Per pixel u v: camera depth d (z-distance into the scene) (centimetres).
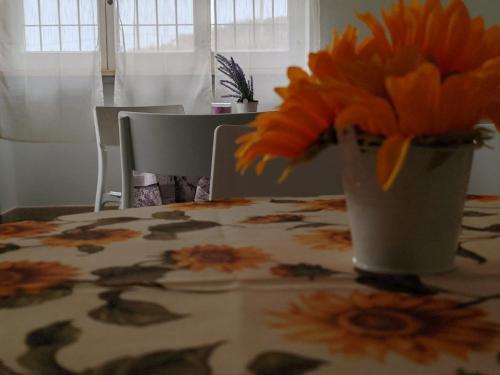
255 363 41
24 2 369
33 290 59
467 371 40
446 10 57
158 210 105
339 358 42
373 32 61
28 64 373
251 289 58
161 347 44
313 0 363
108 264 68
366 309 52
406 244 61
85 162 402
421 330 47
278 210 103
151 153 182
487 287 58
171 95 376
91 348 45
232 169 135
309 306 53
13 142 399
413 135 53
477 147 57
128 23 369
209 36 370
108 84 397
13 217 399
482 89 53
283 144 58
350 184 62
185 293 57
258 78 375
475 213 97
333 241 78
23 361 43
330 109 56
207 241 80
